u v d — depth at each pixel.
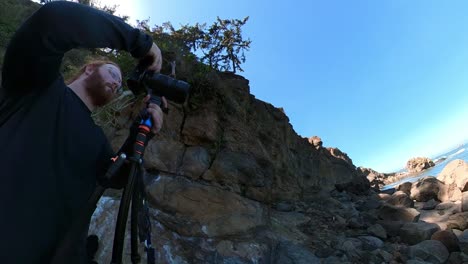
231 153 7.41
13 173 0.99
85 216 0.99
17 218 0.96
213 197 5.93
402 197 10.05
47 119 1.09
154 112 1.23
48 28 0.96
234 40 14.55
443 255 6.48
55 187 1.06
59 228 1.05
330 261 5.76
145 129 1.16
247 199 6.50
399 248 6.76
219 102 7.79
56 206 1.05
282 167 9.74
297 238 6.50
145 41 1.23
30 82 1.04
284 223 7.12
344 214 8.66
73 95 1.24
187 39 14.10
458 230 7.90
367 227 7.76
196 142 7.04
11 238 0.94
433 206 10.43
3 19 7.99
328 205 9.54
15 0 9.88
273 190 8.56
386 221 8.30
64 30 0.97
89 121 1.26
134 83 1.31
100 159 1.26
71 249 0.98
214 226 5.50
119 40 1.13
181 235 5.13
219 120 7.63
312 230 7.20
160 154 6.27
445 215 9.27
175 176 6.12
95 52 6.45
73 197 1.11
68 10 0.99
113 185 1.25
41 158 1.04
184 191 5.79
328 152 14.59
